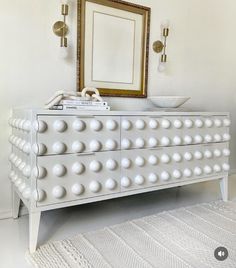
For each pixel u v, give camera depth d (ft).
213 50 8.33
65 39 5.52
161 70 7.14
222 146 6.37
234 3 8.68
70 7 5.72
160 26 7.11
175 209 5.84
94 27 6.07
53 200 4.21
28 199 4.12
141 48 6.83
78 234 4.60
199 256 3.91
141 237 4.49
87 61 6.03
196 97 8.09
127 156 4.95
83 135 4.43
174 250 4.08
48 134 4.10
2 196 5.29
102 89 6.25
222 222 5.12
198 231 4.72
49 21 5.47
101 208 5.96
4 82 5.10
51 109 4.40
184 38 7.64
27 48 5.28
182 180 5.74
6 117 5.19
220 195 6.93
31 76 5.36
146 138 5.15
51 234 4.61
